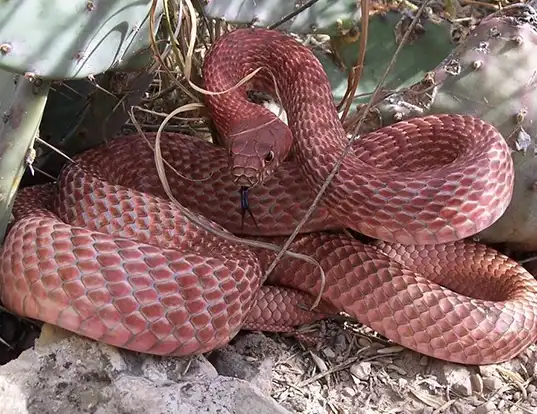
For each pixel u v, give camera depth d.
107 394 0.23
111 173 0.31
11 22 0.22
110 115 0.31
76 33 0.23
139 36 0.26
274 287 0.30
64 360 0.24
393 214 0.27
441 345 0.29
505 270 0.33
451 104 0.32
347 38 0.36
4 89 0.24
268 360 0.28
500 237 0.34
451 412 0.28
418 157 0.31
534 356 0.30
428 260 0.33
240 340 0.29
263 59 0.34
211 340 0.25
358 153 0.31
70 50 0.23
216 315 0.24
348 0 0.34
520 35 0.32
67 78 0.23
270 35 0.34
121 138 0.32
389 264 0.30
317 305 0.30
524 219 0.33
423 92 0.33
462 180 0.27
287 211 0.31
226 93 0.32
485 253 0.33
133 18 0.25
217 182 0.32
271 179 0.31
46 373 0.24
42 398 0.23
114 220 0.28
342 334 0.31
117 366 0.24
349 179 0.28
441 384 0.29
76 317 0.23
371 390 0.29
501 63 0.32
